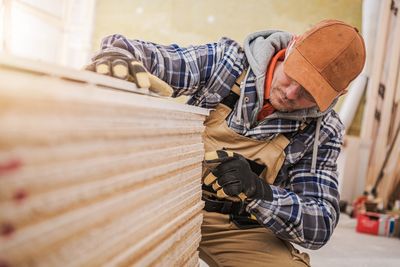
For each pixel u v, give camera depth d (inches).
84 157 15.1
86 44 140.6
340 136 49.1
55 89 13.5
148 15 150.1
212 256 51.0
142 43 42.2
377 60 136.6
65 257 14.5
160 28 150.1
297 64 39.6
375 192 135.8
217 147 46.5
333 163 48.6
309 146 47.6
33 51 117.3
